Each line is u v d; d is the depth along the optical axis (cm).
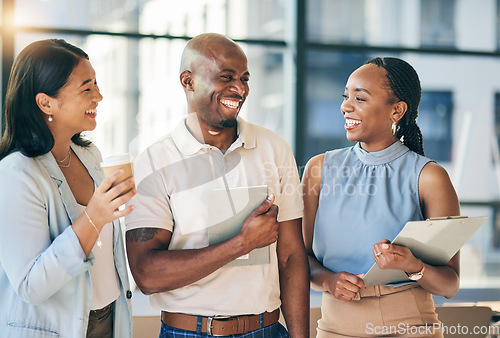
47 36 457
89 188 165
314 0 541
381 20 549
